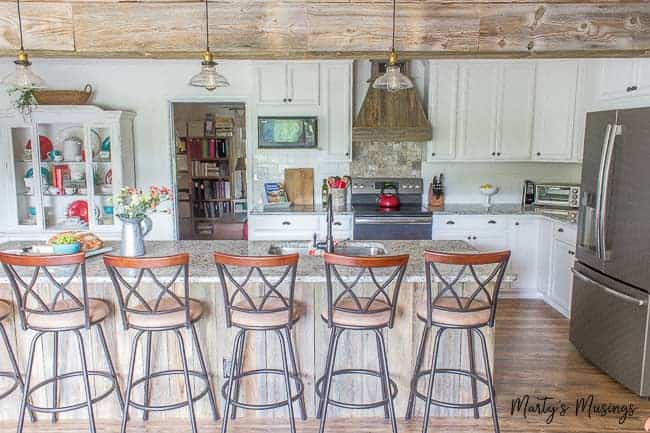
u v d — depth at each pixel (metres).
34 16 3.03
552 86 4.88
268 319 2.53
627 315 3.18
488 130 5.03
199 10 3.04
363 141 5.09
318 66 4.92
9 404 2.90
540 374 3.43
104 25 3.05
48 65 5.07
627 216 3.15
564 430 2.80
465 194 5.49
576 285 3.78
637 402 3.08
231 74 5.16
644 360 3.07
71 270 2.72
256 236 4.89
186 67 5.16
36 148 4.83
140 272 2.44
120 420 2.91
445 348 2.89
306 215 4.87
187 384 2.65
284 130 4.90
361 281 2.63
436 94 4.98
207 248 3.31
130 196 3.04
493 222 4.89
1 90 4.85
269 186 5.27
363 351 2.89
